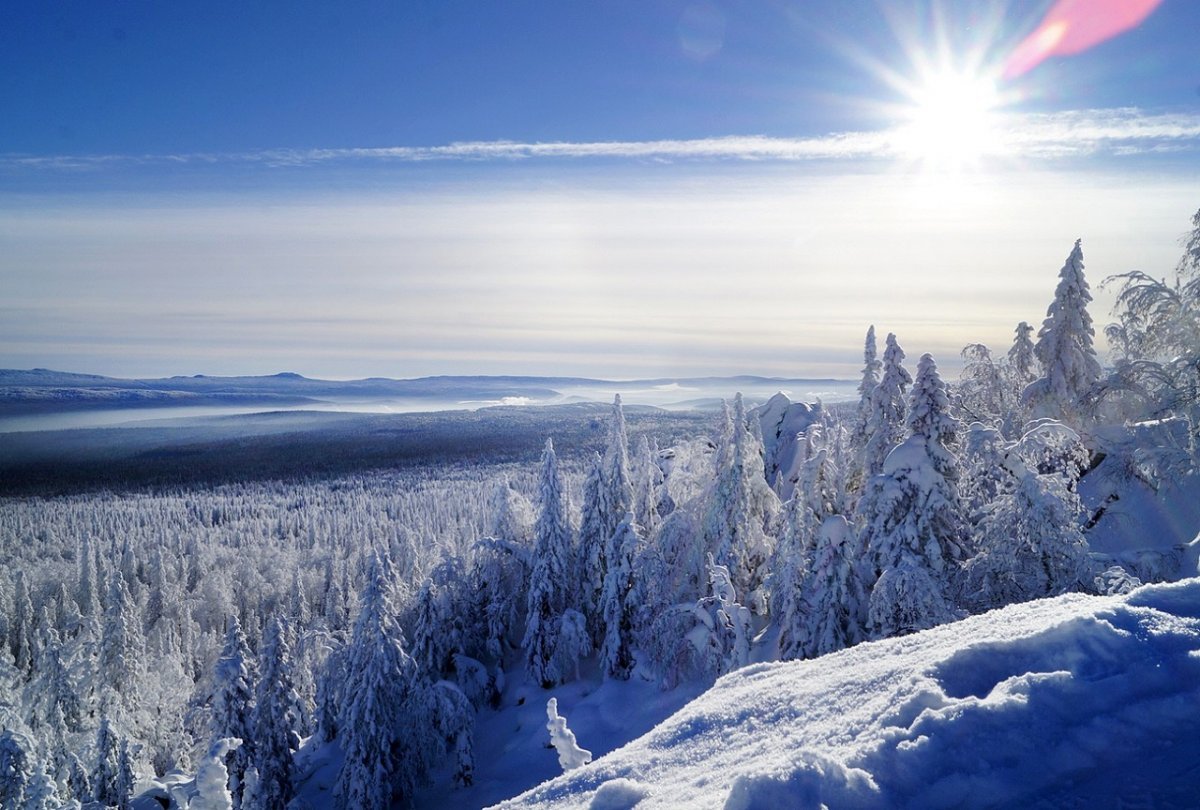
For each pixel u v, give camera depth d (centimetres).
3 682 4194
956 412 3114
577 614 3778
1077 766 487
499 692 3822
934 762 521
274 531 16400
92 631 6512
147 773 4494
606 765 914
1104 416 2628
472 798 3102
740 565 3170
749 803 521
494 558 4134
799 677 991
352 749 3059
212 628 9569
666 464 4903
